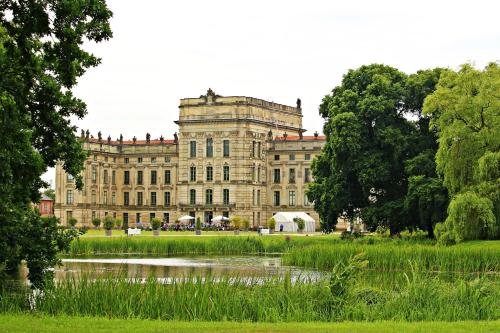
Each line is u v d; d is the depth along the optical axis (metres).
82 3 47.56
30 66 46.47
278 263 96.75
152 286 47.50
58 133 50.94
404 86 125.25
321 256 88.00
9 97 42.03
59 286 49.16
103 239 118.12
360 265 50.06
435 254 79.88
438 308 45.91
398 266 80.81
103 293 46.88
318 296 46.91
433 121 106.75
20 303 48.28
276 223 180.88
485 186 88.38
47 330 36.53
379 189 122.81
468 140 93.25
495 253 78.62
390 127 119.19
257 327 38.47
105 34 48.56
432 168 113.69
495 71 96.12
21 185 48.28
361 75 129.88
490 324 40.16
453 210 87.88
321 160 134.50
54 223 53.25
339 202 123.88
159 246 116.44
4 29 44.09
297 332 36.72
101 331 36.56
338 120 120.19
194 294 46.47
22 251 51.16
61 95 49.53
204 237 130.75
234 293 47.50
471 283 49.47
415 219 116.25
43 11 46.56
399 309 45.50
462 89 95.44
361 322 42.47
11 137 44.09
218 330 37.22
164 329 37.41
